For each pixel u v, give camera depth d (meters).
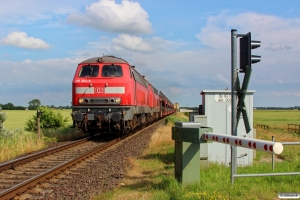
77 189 8.20
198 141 6.86
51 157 12.96
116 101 18.09
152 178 8.82
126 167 10.81
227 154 10.29
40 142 17.09
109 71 18.56
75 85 18.47
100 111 18.25
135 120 22.09
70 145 15.70
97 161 12.09
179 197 6.34
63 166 10.34
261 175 7.27
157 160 11.58
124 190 7.70
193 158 7.17
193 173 7.16
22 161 11.41
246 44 7.12
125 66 18.92
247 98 10.30
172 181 7.35
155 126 33.03
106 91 18.23
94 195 7.61
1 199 6.92
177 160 7.45
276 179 7.87
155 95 36.72
